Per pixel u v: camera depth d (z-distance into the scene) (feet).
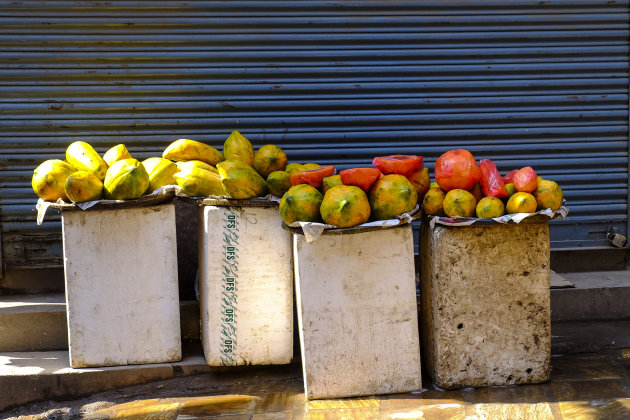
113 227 13.94
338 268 13.28
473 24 17.71
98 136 17.20
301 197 12.94
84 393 14.21
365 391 13.58
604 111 18.17
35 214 17.08
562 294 16.99
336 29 17.46
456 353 13.65
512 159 18.13
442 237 13.35
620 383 13.98
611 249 18.47
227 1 17.13
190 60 17.21
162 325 14.35
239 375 14.69
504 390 13.70
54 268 17.25
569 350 15.65
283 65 17.43
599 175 18.29
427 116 17.84
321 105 17.60
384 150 17.85
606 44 18.07
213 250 14.03
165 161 14.39
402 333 13.55
